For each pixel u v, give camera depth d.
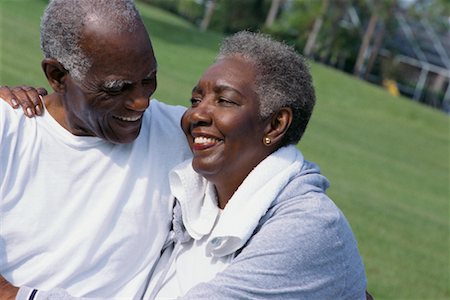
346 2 36.72
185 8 44.22
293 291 2.42
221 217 2.59
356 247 2.59
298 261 2.41
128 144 2.86
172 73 19.81
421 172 16.69
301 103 2.61
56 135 2.74
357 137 19.05
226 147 2.57
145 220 2.86
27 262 2.76
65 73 2.64
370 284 7.10
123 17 2.56
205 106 2.58
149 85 2.67
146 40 2.60
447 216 12.35
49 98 2.81
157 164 2.90
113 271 2.83
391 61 40.16
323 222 2.45
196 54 24.97
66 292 2.49
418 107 26.58
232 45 2.64
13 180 2.71
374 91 26.66
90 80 2.57
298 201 2.51
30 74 12.64
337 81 26.52
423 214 11.77
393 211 11.05
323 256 2.44
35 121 2.75
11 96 2.76
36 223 2.74
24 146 2.72
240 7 42.62
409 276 7.77
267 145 2.61
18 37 17.09
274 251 2.40
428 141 22.19
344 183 12.40
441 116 26.53
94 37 2.52
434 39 42.06
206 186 2.77
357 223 9.48
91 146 2.78
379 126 22.34
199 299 2.37
